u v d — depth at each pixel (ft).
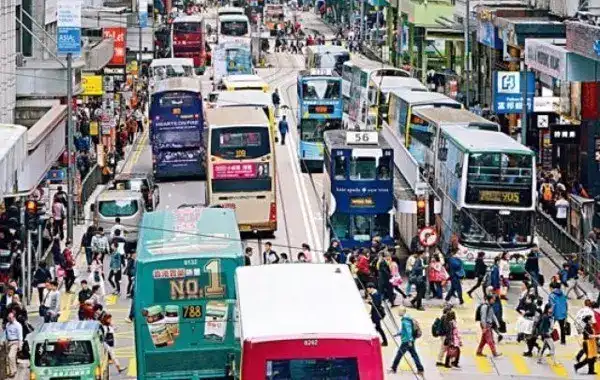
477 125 347.15
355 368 151.23
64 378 208.03
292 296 166.30
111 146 439.63
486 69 510.17
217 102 413.18
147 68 638.53
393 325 270.67
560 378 234.58
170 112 420.77
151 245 200.85
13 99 380.99
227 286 193.98
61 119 356.79
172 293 193.57
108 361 229.86
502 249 308.60
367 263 282.77
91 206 356.18
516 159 308.81
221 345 194.18
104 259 309.22
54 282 259.19
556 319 252.62
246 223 347.36
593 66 352.49
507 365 242.58
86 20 529.86
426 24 600.80
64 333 210.59
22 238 285.02
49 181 364.99
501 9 461.37
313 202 403.34
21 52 418.31
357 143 325.42
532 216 309.63
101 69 466.70
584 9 376.07
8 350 231.50
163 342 193.88
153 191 364.58
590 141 376.89
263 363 150.41
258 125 344.69
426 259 289.94
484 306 247.50
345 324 154.81
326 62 571.69
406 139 384.47
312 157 452.76
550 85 407.23
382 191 319.88
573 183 374.22
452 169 321.93
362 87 447.01
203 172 422.00
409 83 434.30
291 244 345.31
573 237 327.26
